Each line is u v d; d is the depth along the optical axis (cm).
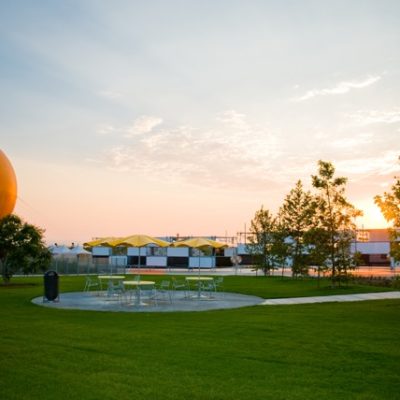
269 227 4312
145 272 4881
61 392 736
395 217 1830
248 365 899
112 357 964
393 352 1005
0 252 3234
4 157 4475
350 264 2812
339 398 709
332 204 2842
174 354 988
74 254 5444
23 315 1619
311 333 1234
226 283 3291
